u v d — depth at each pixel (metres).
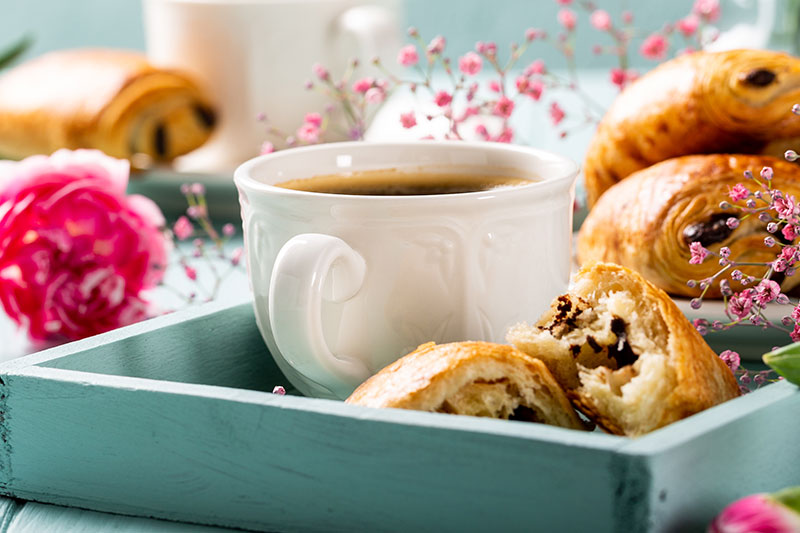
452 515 0.51
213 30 0.90
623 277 0.54
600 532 0.49
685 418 0.52
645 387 0.52
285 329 0.55
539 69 0.73
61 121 0.87
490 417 0.53
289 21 0.90
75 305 0.71
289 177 0.61
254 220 0.58
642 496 0.48
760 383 0.58
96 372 0.57
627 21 0.80
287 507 0.52
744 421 0.50
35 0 1.74
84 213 0.72
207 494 0.53
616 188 0.66
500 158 0.62
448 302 0.57
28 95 0.90
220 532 0.53
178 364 0.59
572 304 0.55
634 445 0.49
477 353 0.53
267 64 0.90
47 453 0.55
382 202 0.56
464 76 0.69
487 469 0.50
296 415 0.52
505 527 0.50
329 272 0.56
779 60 0.65
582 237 0.67
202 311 0.60
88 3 1.73
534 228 0.57
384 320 0.57
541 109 1.16
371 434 0.51
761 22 0.88
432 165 0.62
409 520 0.51
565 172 0.59
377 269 0.56
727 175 0.63
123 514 0.55
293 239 0.56
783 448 0.52
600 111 0.98
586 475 0.49
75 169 0.73
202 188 0.83
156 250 0.74
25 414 0.55
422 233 0.56
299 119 0.92
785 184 0.63
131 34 1.74
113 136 0.87
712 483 0.50
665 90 0.66
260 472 0.53
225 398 0.52
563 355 0.54
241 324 0.61
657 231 0.63
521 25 1.62
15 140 0.90
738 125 0.65
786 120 0.64
